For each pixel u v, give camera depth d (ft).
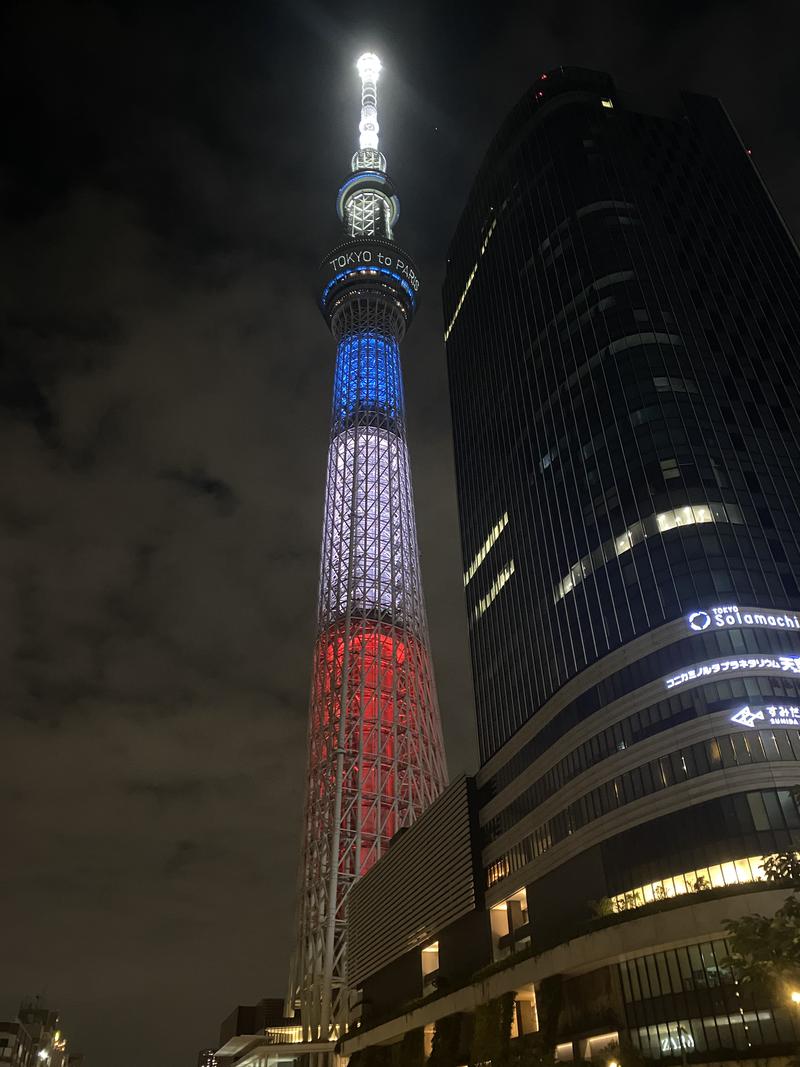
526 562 334.85
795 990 115.44
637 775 215.51
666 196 387.34
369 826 480.23
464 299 483.51
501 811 281.74
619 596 262.47
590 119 419.95
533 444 349.82
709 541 244.01
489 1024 229.25
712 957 173.99
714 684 208.44
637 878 204.95
